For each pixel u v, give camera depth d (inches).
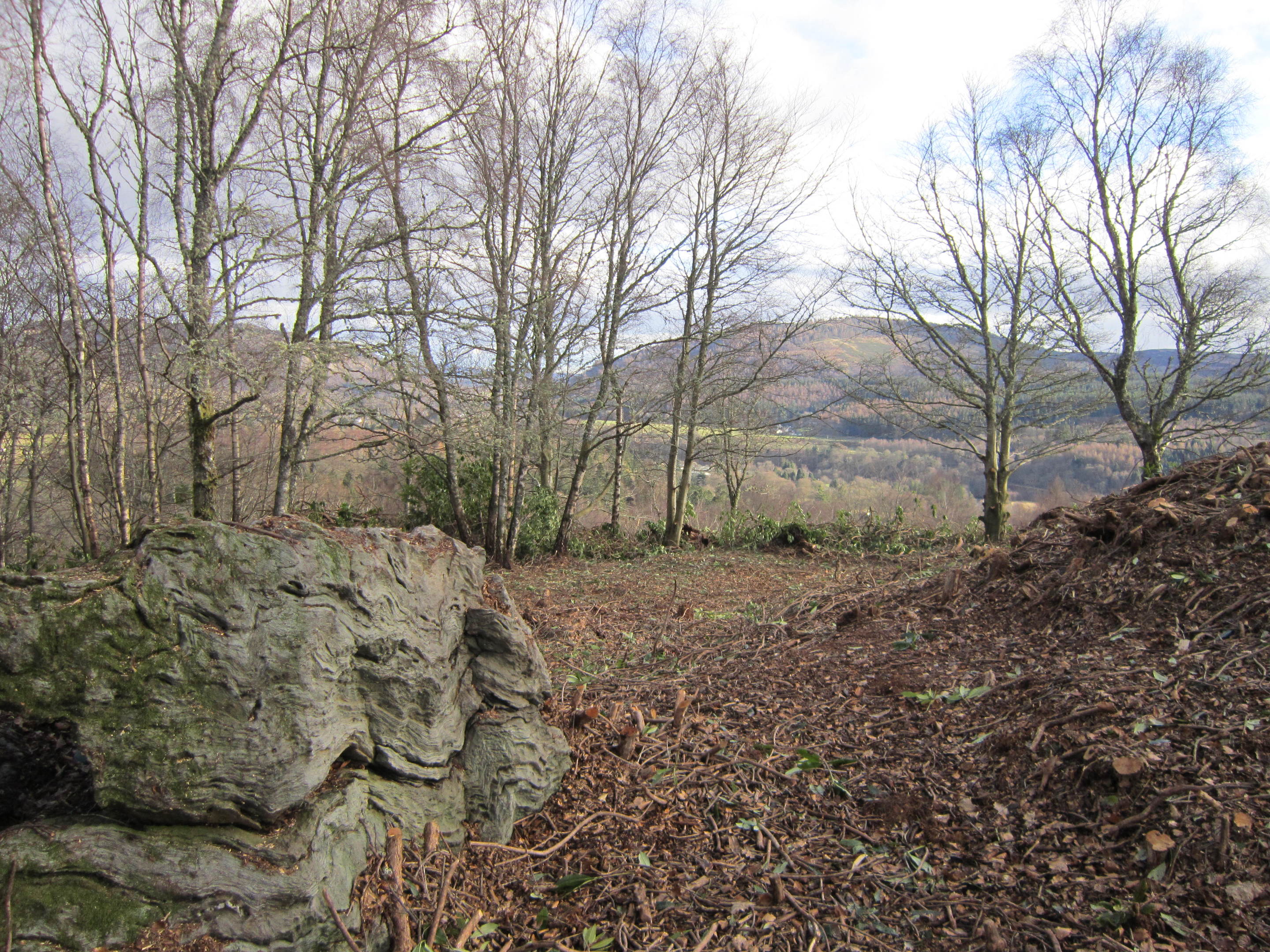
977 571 238.4
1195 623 161.8
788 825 135.6
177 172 357.7
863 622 237.6
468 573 144.5
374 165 394.3
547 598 426.6
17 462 576.7
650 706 193.6
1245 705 129.8
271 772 94.6
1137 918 98.9
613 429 612.4
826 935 107.9
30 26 331.9
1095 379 620.4
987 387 625.0
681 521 649.6
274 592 100.9
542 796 139.5
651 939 108.3
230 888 87.7
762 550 637.3
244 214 346.0
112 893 84.5
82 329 382.6
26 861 83.3
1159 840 106.5
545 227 538.0
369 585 114.6
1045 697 153.1
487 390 482.3
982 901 110.2
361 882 103.1
